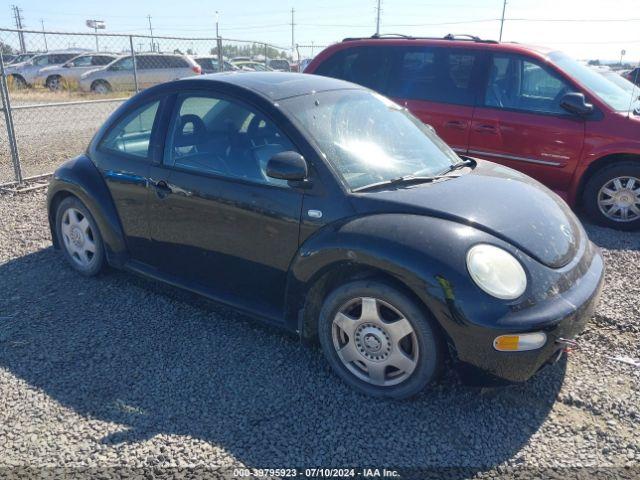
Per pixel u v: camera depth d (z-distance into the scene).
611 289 4.34
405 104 6.53
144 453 2.59
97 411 2.88
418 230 2.80
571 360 3.36
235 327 3.72
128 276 4.49
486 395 3.02
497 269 2.71
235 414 2.87
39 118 14.69
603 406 2.93
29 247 5.11
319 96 3.62
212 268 3.61
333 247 2.92
